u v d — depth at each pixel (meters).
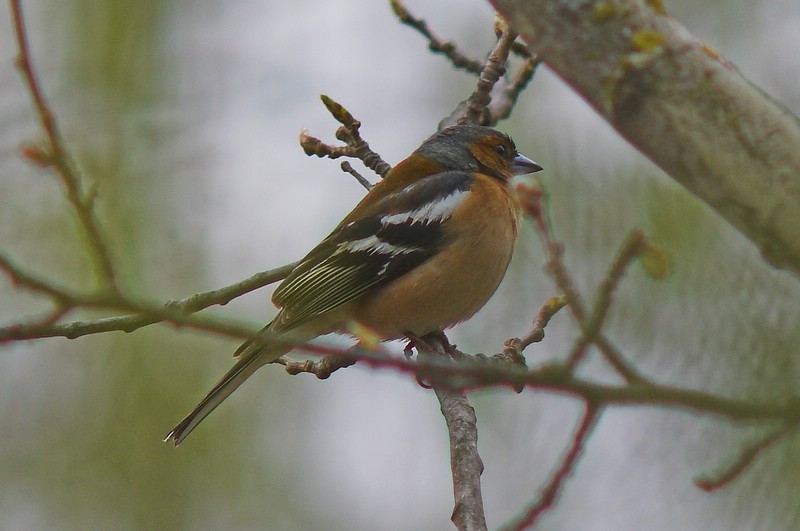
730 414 4.61
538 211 5.74
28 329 4.86
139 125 12.72
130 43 12.94
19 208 11.50
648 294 7.29
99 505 11.81
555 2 4.63
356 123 10.83
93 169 12.30
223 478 12.13
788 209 4.45
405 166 10.82
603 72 4.61
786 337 6.28
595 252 9.66
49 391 11.98
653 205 9.35
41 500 11.74
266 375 12.69
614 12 4.57
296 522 12.20
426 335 10.34
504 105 11.23
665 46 4.55
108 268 4.83
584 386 4.73
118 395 11.97
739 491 6.04
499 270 10.14
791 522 6.00
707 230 8.57
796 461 6.03
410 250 9.98
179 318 4.81
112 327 8.12
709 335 6.52
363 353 4.84
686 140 4.55
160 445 11.97
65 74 12.78
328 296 10.04
